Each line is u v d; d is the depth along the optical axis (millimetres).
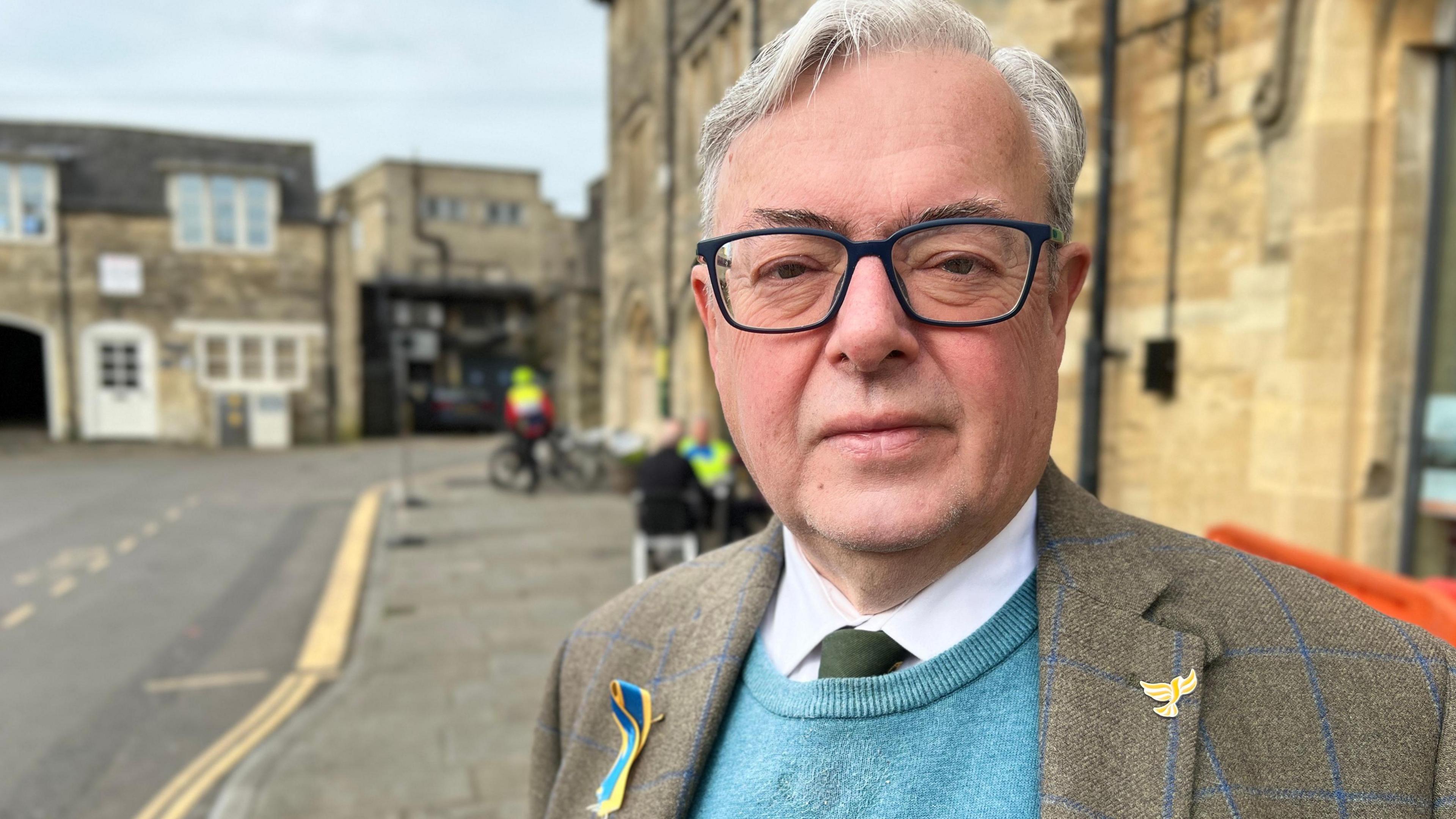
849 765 699
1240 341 3271
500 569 7363
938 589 741
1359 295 2879
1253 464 3193
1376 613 689
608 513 9945
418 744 3895
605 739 927
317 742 3912
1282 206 3072
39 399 23219
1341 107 2865
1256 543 1592
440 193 26203
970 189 660
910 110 666
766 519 7000
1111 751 641
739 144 742
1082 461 2926
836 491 681
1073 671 672
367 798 3381
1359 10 2830
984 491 670
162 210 18141
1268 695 647
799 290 694
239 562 7926
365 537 8906
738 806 740
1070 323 3932
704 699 829
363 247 27203
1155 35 3658
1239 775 620
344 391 19984
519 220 27062
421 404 23156
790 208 685
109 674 4988
